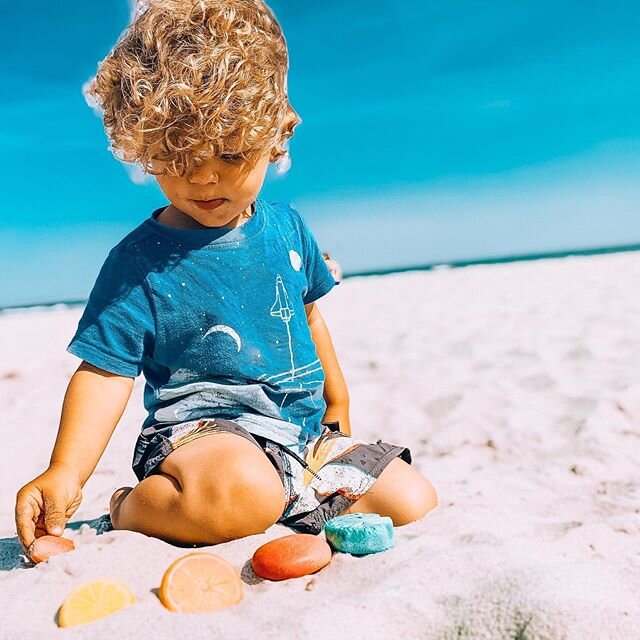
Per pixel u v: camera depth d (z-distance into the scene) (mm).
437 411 3396
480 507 1900
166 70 1535
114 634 1159
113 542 1501
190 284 1773
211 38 1587
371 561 1437
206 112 1505
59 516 1575
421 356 4793
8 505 2383
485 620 1182
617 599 1238
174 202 1695
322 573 1425
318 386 1938
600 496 2193
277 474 1658
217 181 1604
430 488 1840
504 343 4996
